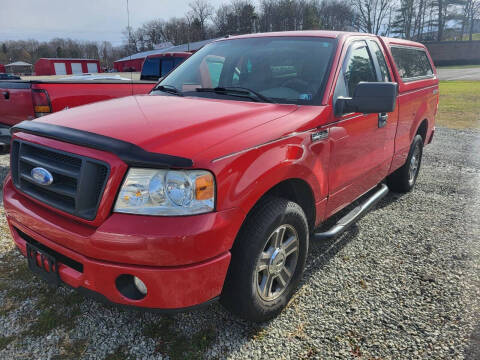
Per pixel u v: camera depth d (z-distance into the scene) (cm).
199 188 193
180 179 191
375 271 321
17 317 256
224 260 205
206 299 206
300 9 8150
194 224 190
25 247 240
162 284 193
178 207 191
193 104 274
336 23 8800
